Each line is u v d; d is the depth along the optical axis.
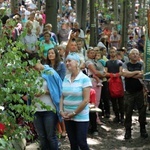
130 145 10.12
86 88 7.56
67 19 27.23
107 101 12.38
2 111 5.92
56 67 9.07
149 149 9.80
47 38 11.52
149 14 10.51
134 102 10.55
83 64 11.46
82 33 15.95
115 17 24.09
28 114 6.11
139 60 10.96
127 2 21.42
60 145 9.30
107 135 10.92
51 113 7.79
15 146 7.19
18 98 5.85
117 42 22.22
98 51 11.96
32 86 6.12
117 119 12.16
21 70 5.95
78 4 18.31
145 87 10.24
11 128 6.03
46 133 7.88
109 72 12.13
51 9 13.23
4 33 6.06
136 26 29.45
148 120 12.45
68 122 7.70
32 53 8.30
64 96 7.69
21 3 24.42
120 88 12.05
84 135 7.60
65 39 16.08
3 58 5.85
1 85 5.88
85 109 7.60
